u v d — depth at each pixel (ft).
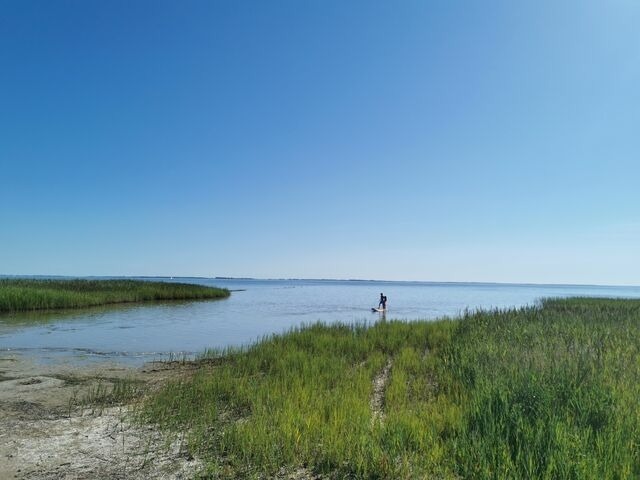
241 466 19.06
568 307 100.48
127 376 40.16
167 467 19.47
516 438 18.93
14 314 94.68
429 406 26.04
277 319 100.32
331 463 19.02
